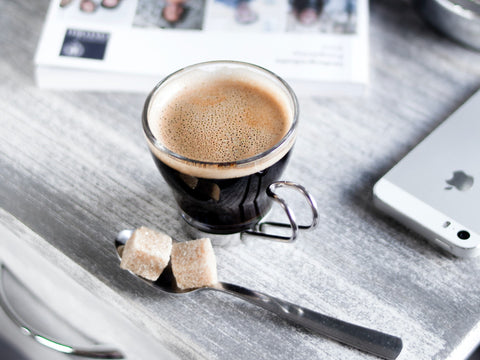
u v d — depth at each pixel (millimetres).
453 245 325
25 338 451
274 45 411
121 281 328
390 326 313
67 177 368
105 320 345
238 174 297
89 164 374
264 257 337
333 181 367
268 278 330
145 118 308
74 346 384
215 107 330
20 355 469
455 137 363
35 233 344
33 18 450
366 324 314
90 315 358
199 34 417
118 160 377
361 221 351
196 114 327
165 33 417
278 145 298
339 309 319
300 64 403
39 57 402
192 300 321
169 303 320
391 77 414
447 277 329
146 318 315
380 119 394
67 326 407
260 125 323
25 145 382
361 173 370
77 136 387
